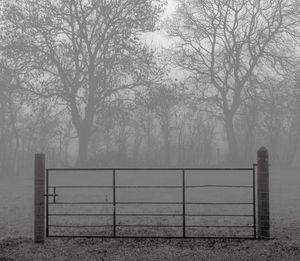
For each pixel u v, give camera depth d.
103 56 39.16
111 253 9.26
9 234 12.26
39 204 10.25
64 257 8.95
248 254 9.08
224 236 11.16
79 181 33.38
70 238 10.80
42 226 10.26
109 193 26.45
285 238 10.73
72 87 39.31
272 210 18.36
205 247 9.75
